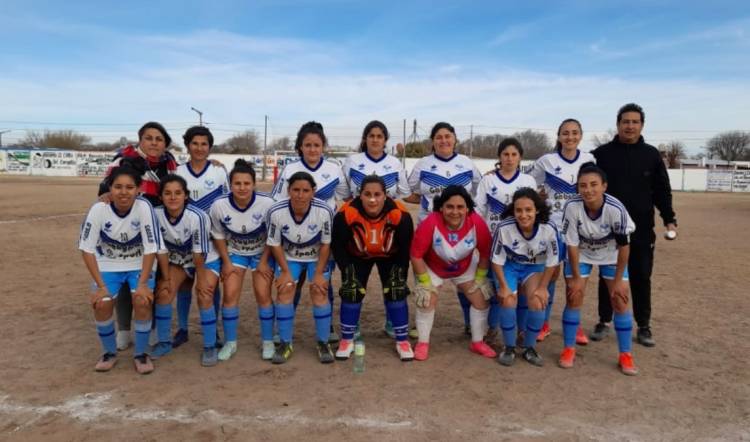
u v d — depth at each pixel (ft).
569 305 15.48
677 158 213.46
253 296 23.93
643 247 17.30
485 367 15.35
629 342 14.98
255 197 15.76
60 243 37.58
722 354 16.42
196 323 19.53
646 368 15.28
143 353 14.85
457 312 21.62
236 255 16.37
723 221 61.77
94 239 14.51
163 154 17.25
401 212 15.62
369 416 12.10
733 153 251.19
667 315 20.77
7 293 23.35
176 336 17.19
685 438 11.28
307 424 11.71
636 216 17.33
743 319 20.22
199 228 15.17
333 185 17.72
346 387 13.75
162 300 15.69
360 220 15.37
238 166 15.56
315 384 13.93
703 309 21.65
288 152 169.58
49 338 17.38
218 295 17.43
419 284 16.14
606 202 15.24
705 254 36.60
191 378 14.29
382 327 19.57
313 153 17.19
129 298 16.52
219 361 15.60
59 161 164.25
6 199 73.92
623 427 11.73
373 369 15.08
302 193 14.90
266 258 16.07
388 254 15.97
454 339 18.04
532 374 14.83
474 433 11.38
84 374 14.47
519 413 12.35
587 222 15.49
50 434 11.24
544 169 18.76
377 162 18.35
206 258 15.90
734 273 29.53
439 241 15.84
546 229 15.34
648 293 17.40
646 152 17.58
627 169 17.61
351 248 15.89
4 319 19.44
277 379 14.26
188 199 16.16
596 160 18.49
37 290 23.95
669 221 17.72
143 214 14.60
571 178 18.11
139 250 15.20
